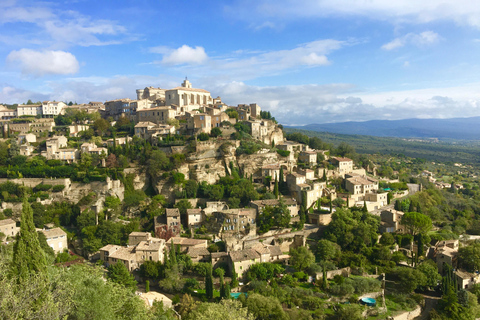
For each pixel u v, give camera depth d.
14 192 170.75
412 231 150.25
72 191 174.12
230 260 124.81
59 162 187.25
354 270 130.00
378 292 118.69
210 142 191.38
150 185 184.88
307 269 127.88
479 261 127.06
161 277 123.44
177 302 109.88
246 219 149.75
